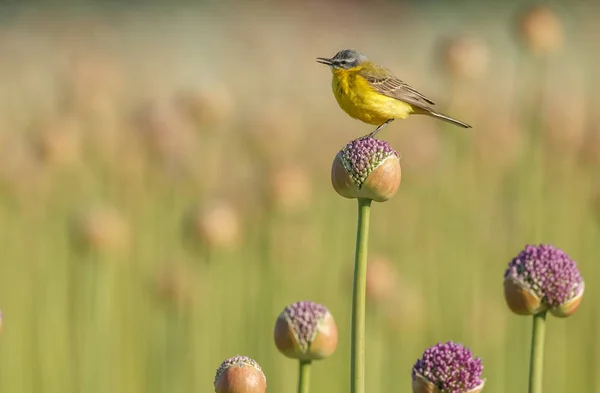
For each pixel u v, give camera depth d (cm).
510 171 1305
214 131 1336
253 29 2616
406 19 3341
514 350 1202
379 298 1075
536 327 582
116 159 1327
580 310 1257
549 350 1226
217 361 1192
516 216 1300
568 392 1213
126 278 1273
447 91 1352
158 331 1205
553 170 1360
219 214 1077
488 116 1359
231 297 1225
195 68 2492
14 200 1352
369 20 3150
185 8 3303
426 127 1488
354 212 1500
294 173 1186
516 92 1473
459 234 1369
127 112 1380
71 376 1224
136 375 1191
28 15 2972
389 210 1430
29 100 1828
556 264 572
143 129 1214
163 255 1321
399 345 1170
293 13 2945
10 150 1384
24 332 1246
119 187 1349
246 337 1216
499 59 2503
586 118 1331
